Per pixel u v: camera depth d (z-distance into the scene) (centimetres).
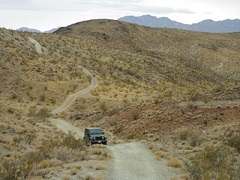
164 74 13975
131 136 3591
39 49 12050
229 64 19975
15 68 8969
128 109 4938
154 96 7725
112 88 9256
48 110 6594
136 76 12275
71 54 12875
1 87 8044
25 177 1590
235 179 1722
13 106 6869
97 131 3162
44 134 3547
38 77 8919
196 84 13112
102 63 12669
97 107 7488
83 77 9962
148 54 18300
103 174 1758
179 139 3045
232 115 3303
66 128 4669
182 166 2042
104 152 2469
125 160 2228
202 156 2212
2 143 2633
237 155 2259
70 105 7638
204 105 3791
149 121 3888
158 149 2617
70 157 2136
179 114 3725
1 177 1539
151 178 1762
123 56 15025
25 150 2553
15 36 12238
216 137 2788
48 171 1709
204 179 1673
